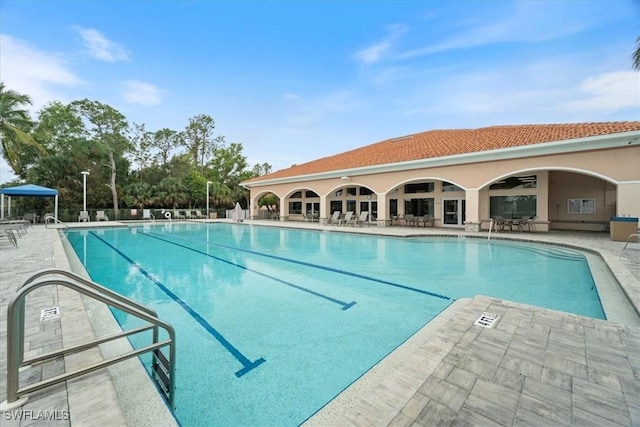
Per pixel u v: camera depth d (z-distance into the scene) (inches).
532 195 603.8
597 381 95.0
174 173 1499.8
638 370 101.0
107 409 79.9
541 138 511.5
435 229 657.0
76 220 976.3
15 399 80.6
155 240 564.4
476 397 88.0
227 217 1279.5
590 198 605.6
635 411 81.7
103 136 1215.6
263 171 2269.9
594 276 257.4
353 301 212.4
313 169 925.8
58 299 175.0
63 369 98.2
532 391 90.5
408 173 671.1
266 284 259.4
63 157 1052.5
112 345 135.9
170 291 238.8
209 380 117.3
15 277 233.9
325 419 90.0
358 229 658.2
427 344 119.9
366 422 79.0
